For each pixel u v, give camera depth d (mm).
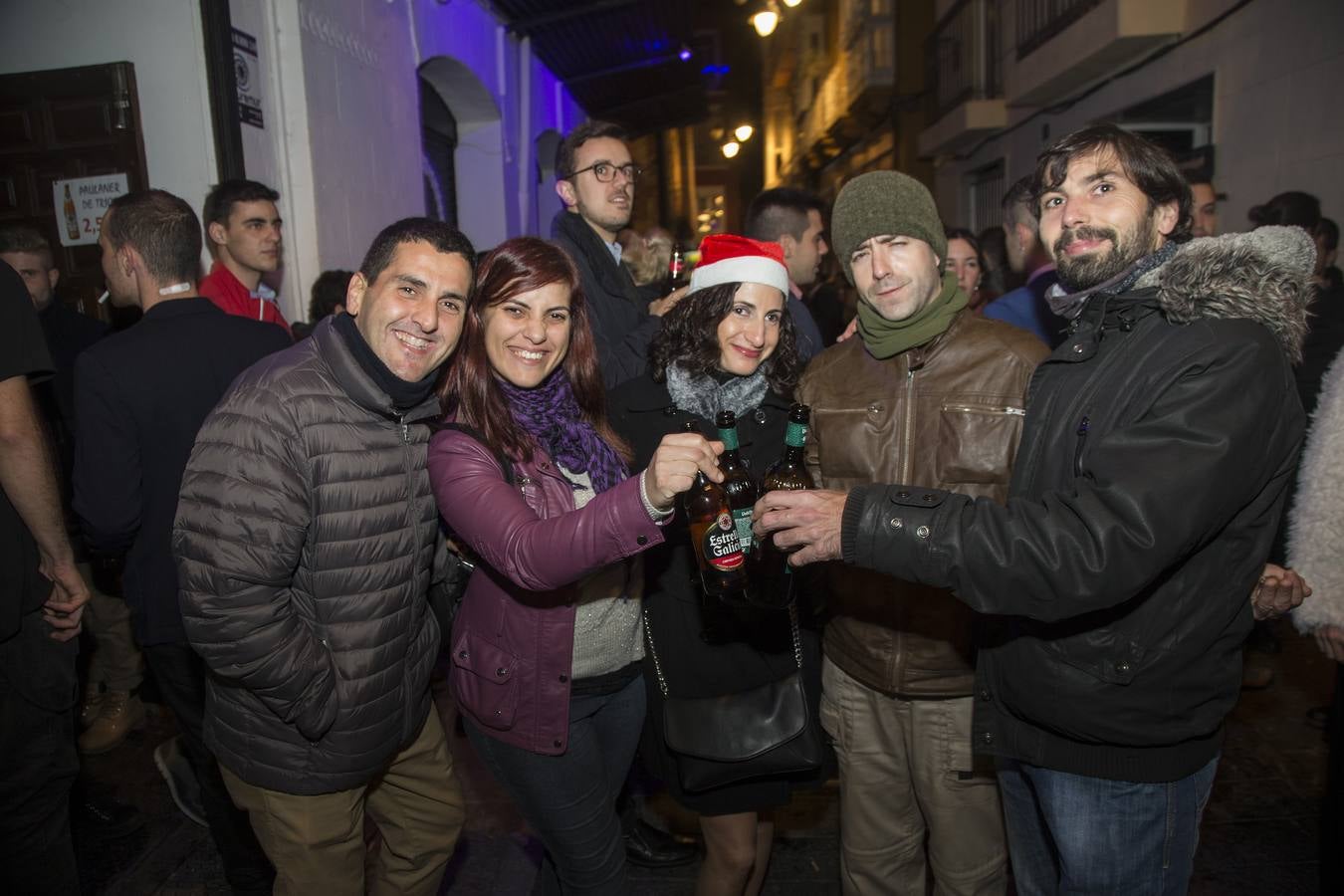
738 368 1874
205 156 3311
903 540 1224
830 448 1836
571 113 9789
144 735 3266
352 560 1495
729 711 1746
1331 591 1538
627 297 2939
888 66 13516
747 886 1958
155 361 1967
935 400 1724
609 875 1737
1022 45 8633
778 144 28078
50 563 1784
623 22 7359
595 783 1706
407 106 5082
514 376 1575
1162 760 1299
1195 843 1379
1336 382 1588
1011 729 1429
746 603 1752
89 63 3312
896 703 1804
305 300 3932
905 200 1700
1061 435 1359
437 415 1591
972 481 1688
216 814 2068
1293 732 3043
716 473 1274
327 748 1522
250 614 1392
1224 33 5875
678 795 1828
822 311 5551
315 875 1603
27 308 1725
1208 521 1126
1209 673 1276
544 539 1312
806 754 1721
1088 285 1419
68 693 1841
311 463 1440
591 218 2902
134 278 2143
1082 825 1361
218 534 1380
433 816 1826
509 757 1642
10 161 3322
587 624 1655
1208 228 4039
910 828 1887
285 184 3816
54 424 3078
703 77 10266
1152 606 1258
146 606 1990
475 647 1635
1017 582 1159
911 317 1729
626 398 1979
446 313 1474
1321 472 1563
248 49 3559
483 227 6992
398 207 4918
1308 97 5066
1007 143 10055
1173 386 1188
